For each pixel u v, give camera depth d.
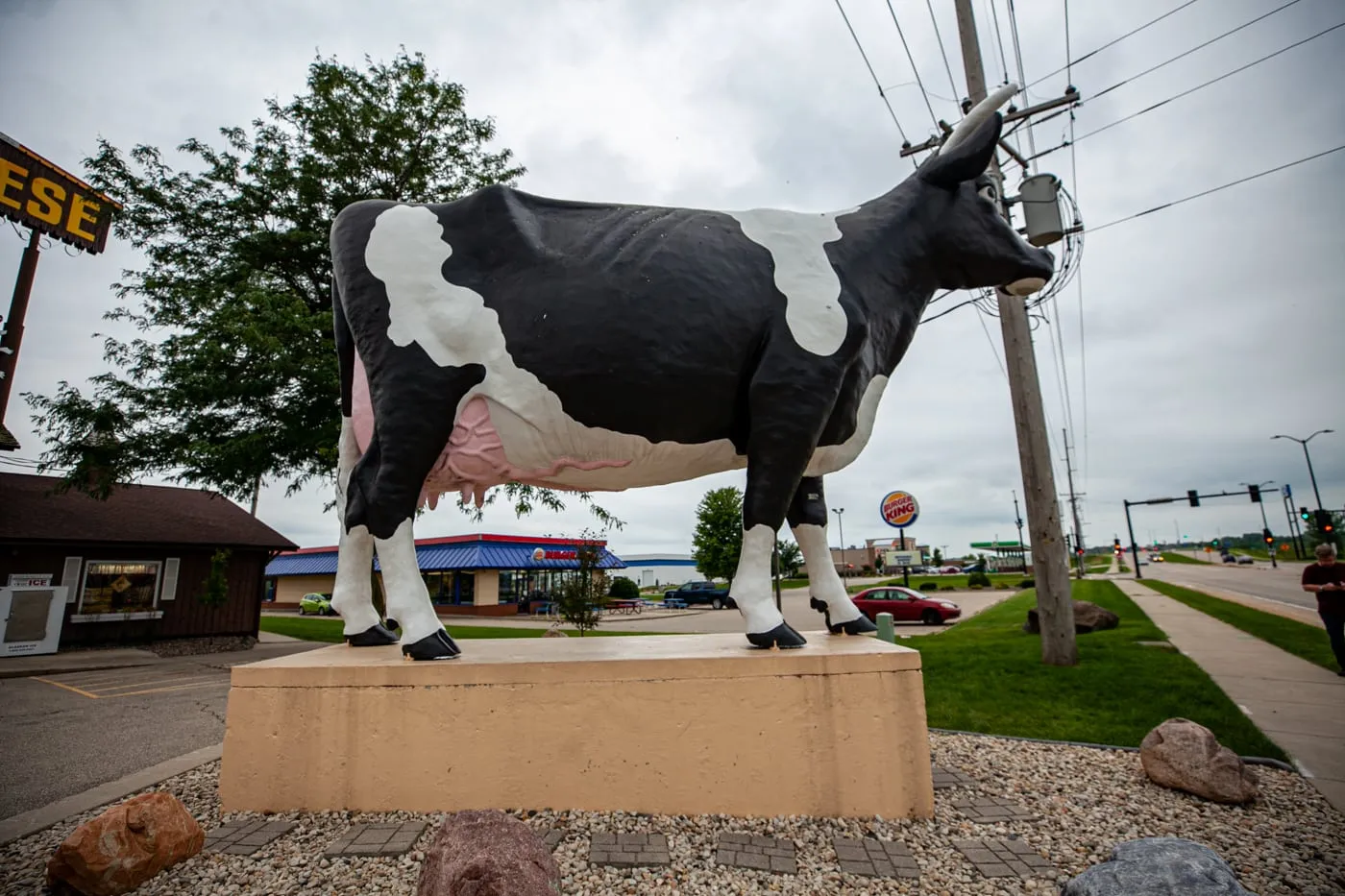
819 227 3.60
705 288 3.16
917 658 3.07
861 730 3.00
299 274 12.65
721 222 3.44
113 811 2.53
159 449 11.29
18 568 13.60
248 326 9.92
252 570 17.00
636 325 3.09
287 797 3.07
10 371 13.56
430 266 3.31
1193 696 5.99
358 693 3.10
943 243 3.78
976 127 3.76
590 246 3.27
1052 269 3.82
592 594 12.69
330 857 2.61
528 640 4.14
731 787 2.96
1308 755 4.36
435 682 3.07
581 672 3.04
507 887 1.90
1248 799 3.41
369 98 12.70
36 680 10.03
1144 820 3.17
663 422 3.19
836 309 3.28
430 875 1.99
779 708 3.00
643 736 3.00
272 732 3.12
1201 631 11.06
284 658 3.41
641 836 2.75
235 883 2.46
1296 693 6.32
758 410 3.17
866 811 2.96
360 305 3.36
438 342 3.23
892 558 76.12
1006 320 8.82
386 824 2.89
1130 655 8.32
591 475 3.44
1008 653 8.88
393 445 3.24
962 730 5.20
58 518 14.89
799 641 3.23
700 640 3.93
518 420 3.21
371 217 3.49
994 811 3.21
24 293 13.93
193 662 12.51
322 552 41.41
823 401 3.20
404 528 3.32
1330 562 7.37
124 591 14.94
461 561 30.64
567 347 3.11
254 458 10.84
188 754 4.72
